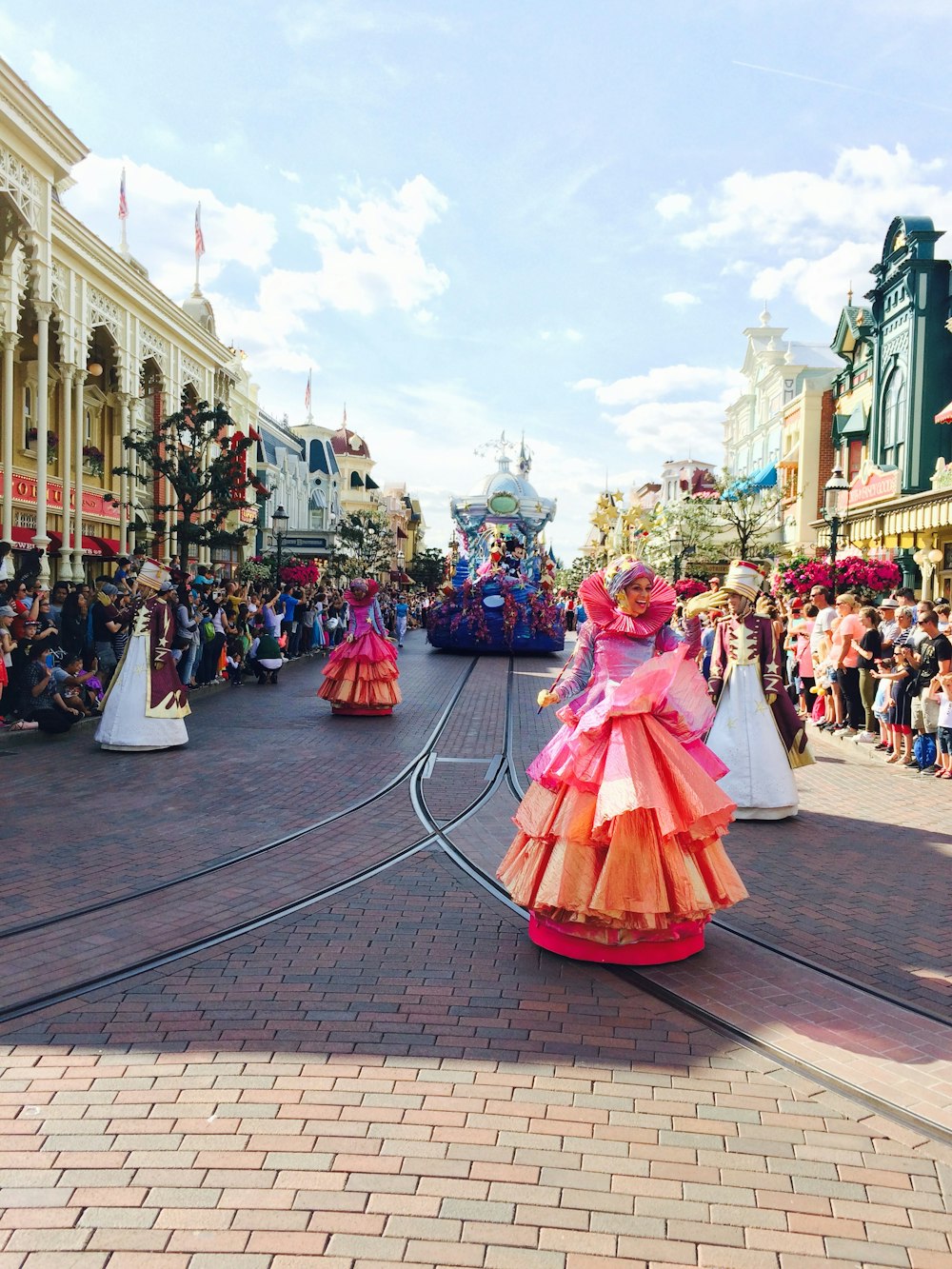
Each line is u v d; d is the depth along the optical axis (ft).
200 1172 9.64
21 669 35.91
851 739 38.86
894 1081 11.67
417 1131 10.41
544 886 14.99
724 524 109.50
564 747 15.38
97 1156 9.88
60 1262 8.34
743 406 148.36
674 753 15.02
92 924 16.80
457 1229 8.85
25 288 60.34
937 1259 8.57
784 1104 11.16
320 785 28.91
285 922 17.11
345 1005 13.57
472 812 25.86
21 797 26.40
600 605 15.74
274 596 73.15
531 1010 13.51
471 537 110.32
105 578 46.83
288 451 159.74
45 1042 12.37
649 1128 10.59
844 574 49.24
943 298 78.07
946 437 77.61
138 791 27.50
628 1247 8.68
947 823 25.22
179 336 88.84
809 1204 9.32
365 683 44.57
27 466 73.97
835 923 17.39
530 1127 10.53
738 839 23.49
